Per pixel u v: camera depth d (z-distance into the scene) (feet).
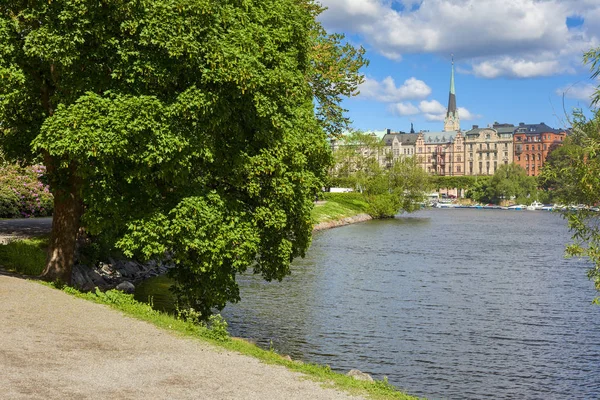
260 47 67.26
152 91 60.23
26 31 62.18
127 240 62.49
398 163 389.80
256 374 38.45
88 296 58.70
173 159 59.00
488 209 627.05
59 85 60.95
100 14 58.39
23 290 56.95
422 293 115.65
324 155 80.74
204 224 62.18
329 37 129.90
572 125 55.83
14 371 34.24
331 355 72.02
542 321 93.86
